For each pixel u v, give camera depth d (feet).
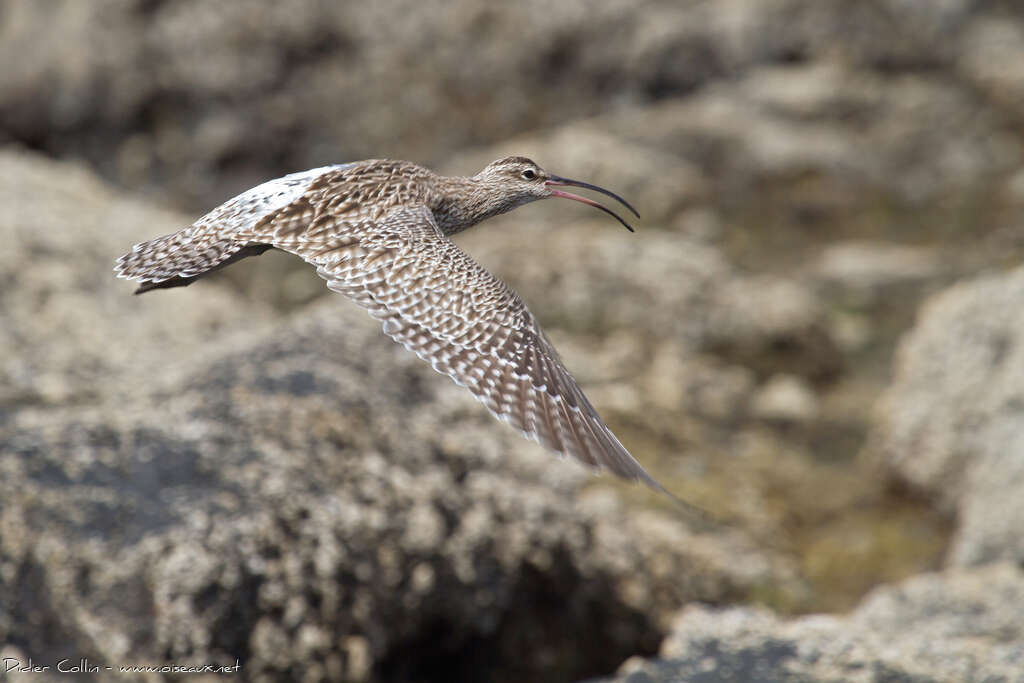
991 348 48.26
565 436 20.93
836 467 49.80
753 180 69.41
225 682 30.60
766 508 46.39
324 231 23.67
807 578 43.32
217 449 34.14
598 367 52.65
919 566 44.29
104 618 30.83
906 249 65.41
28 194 54.49
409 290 22.45
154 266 23.91
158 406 36.42
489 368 21.56
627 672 30.73
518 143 72.02
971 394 47.44
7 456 33.14
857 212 67.97
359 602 32.96
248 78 72.90
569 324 55.77
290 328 39.99
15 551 31.55
